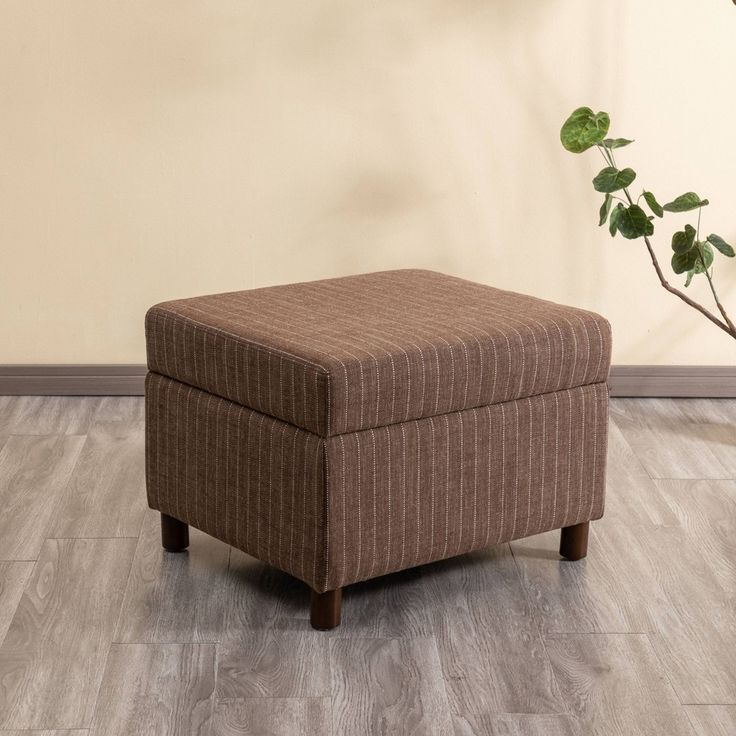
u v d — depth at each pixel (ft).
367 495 7.41
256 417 7.57
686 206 10.35
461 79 11.51
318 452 7.19
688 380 12.17
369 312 8.12
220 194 11.67
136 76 11.35
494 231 11.89
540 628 7.70
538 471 8.13
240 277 11.90
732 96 11.64
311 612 7.67
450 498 7.77
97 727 6.61
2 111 11.37
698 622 7.80
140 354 12.03
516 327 7.87
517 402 7.93
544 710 6.82
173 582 8.21
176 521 8.56
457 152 11.68
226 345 7.64
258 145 11.56
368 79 11.47
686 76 11.58
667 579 8.38
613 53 11.51
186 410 8.05
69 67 11.30
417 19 11.35
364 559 7.50
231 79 11.40
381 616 7.82
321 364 7.11
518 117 11.62
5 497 9.51
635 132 11.69
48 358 11.98
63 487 9.72
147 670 7.14
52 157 11.50
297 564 7.50
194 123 11.48
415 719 6.72
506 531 8.09
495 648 7.45
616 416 11.60
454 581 8.31
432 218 11.85
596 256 11.96
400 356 7.32
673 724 6.72
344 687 7.01
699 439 11.03
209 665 7.22
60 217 11.64
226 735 6.55
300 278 11.93
